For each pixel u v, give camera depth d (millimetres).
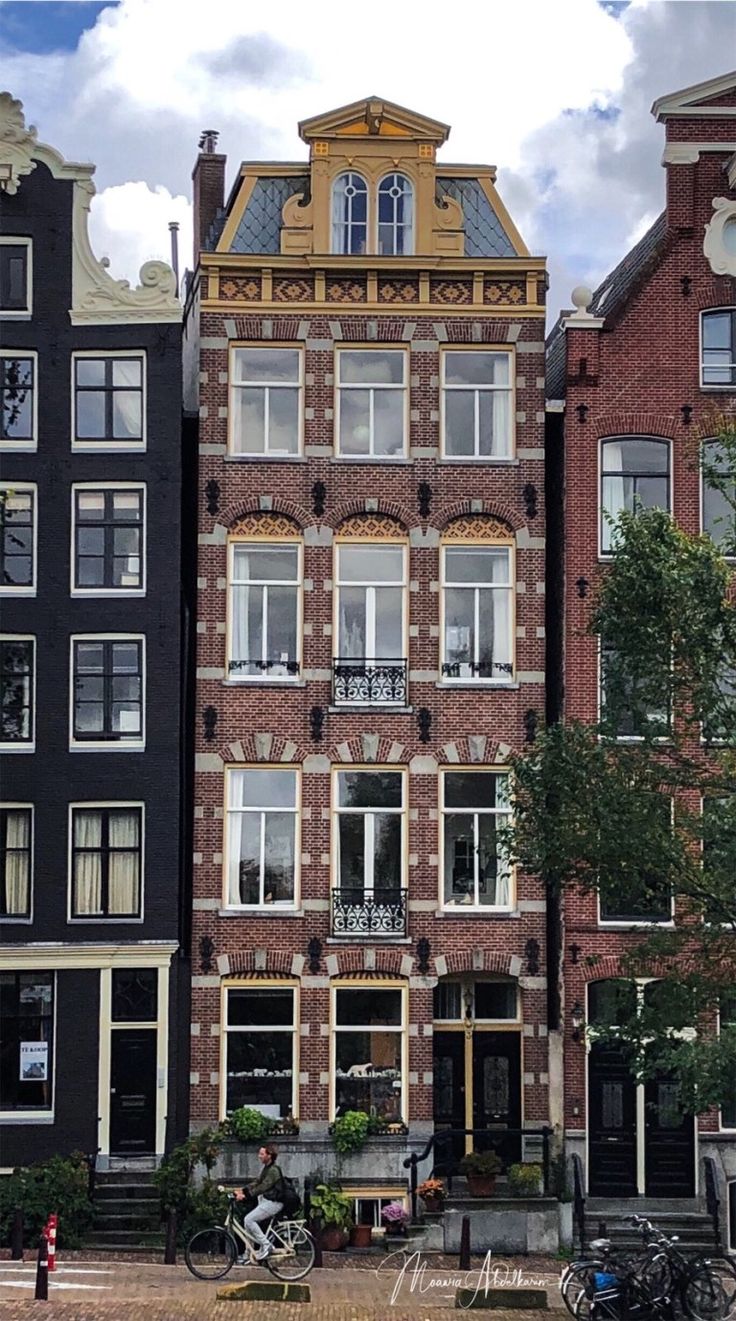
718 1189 34219
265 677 35500
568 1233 32781
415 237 36188
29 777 35281
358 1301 28375
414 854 35250
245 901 35219
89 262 36094
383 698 35531
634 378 36000
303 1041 34750
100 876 35219
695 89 36281
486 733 35531
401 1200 34094
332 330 35906
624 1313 27516
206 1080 34594
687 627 27406
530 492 35875
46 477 35688
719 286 36156
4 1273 29547
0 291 35969
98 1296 27781
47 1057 34875
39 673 35469
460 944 35125
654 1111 34781
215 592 35500
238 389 35969
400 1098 34844
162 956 34938
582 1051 34719
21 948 34844
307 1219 32250
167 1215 32406
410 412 35906
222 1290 27984
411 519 35781
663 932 28797
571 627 35500
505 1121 35500
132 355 35938
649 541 27562
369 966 34906
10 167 36031
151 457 35750
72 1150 34406
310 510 35688
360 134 36219
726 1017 32281
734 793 28469
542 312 36094
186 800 36219
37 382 35812
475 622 35844
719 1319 27688
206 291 35875
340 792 35500
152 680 35438
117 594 35562
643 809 27750
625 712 33125
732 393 35969
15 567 35750
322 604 35562
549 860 28297
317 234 36062
